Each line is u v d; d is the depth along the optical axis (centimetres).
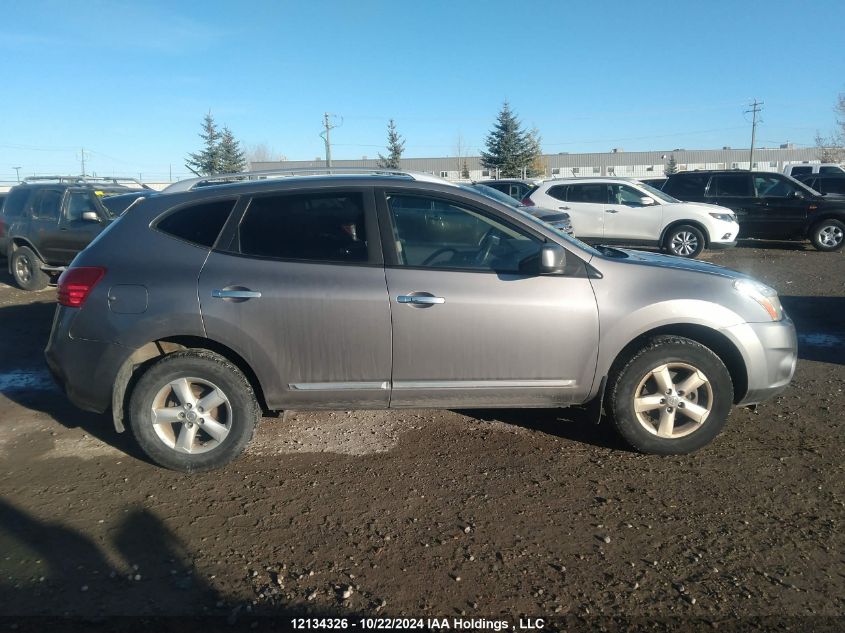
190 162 4425
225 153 4422
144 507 378
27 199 1126
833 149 4647
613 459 435
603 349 418
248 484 406
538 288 412
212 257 411
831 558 323
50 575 315
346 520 364
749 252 1595
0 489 401
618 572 316
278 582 310
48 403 553
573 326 413
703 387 427
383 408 425
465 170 5788
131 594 301
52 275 1150
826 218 1547
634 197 1478
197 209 423
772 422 493
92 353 408
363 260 412
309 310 404
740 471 415
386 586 307
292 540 345
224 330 403
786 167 2514
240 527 357
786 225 1573
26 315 923
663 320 417
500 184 1919
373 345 408
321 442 467
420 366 412
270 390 413
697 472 415
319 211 419
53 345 422
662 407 429
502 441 466
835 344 730
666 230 1447
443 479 410
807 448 447
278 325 404
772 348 428
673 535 346
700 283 425
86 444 466
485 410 525
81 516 369
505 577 313
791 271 1281
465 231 421
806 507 371
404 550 335
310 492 395
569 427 489
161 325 402
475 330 410
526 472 418
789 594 298
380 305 405
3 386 600
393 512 372
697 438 431
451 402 423
